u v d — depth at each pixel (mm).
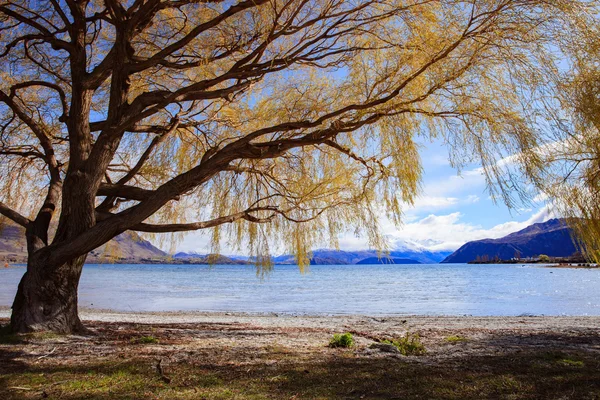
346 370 4848
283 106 7621
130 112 7238
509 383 4242
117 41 6910
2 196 9070
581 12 4387
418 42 5578
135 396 3766
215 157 6719
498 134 5094
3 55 7660
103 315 15008
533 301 26141
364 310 20656
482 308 21828
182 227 7242
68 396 3738
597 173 4020
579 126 4129
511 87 4996
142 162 8086
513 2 4746
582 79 4152
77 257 7094
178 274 88250
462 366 5098
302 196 7973
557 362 5367
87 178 7004
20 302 6965
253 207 8508
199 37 7266
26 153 8625
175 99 6605
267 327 10438
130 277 65938
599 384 4207
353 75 6500
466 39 5262
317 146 7980
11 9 8008
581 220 4062
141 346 6328
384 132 6570
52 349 5852
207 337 7746
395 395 3854
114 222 6727
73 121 7332
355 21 6359
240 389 4035
